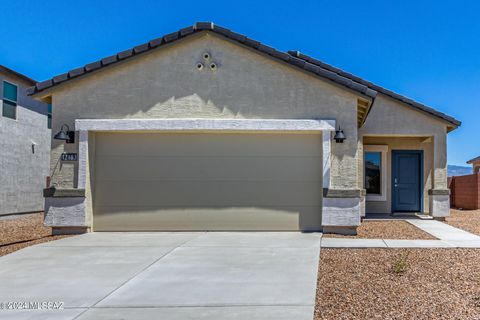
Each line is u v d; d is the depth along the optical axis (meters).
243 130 11.75
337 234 11.49
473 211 20.42
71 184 11.84
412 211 18.11
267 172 11.98
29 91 11.86
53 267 8.07
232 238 10.93
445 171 15.80
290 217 11.91
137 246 10.00
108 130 11.87
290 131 11.77
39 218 18.39
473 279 7.05
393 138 18.23
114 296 6.30
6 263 8.43
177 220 12.04
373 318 5.32
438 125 15.92
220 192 12.02
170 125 11.74
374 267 7.93
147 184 12.11
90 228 11.96
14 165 19.06
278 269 7.81
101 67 11.80
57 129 11.92
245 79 11.83
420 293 6.32
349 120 11.61
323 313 5.54
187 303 5.97
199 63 11.88
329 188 11.49
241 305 5.87
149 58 11.96
